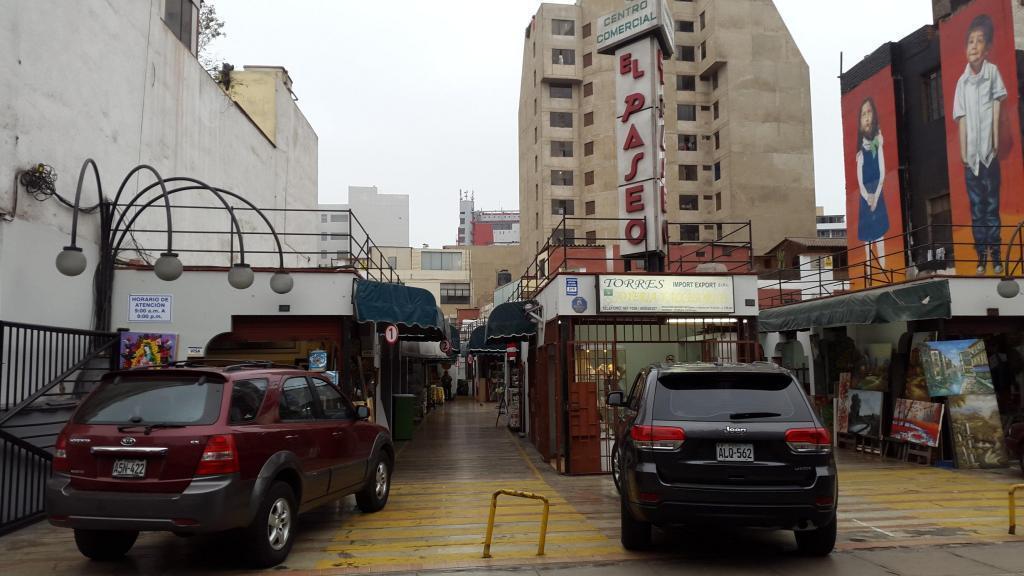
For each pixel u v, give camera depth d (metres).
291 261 22.58
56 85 10.40
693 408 6.02
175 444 5.56
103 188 11.69
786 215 61.41
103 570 6.11
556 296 12.38
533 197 67.00
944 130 20.77
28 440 8.65
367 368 15.38
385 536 7.39
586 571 6.00
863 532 7.44
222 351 13.54
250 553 5.95
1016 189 17.55
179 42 14.78
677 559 6.34
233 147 17.86
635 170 14.88
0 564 6.32
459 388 49.53
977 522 7.91
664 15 15.10
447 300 68.81
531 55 68.81
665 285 12.30
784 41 63.81
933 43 21.36
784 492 5.62
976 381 12.30
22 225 9.51
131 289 11.40
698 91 65.38
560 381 12.27
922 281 12.66
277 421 6.48
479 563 6.29
